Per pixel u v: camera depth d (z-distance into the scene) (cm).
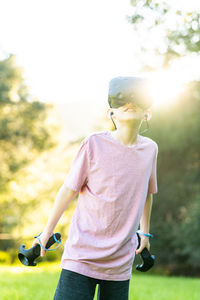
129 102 181
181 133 1570
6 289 551
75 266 184
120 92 181
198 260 1602
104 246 185
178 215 1783
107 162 185
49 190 2266
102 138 188
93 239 187
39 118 2100
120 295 193
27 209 2244
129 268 195
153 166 202
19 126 2047
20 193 2189
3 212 2247
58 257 1989
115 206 185
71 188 188
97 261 186
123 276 192
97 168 186
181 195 1747
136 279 954
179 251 1777
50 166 2309
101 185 186
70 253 188
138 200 190
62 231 2131
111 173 185
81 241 186
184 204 1755
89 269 184
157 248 1775
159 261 1795
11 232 2277
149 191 211
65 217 2092
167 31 1449
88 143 187
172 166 1750
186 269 1773
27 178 2162
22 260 198
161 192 1770
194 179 1717
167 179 1758
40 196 2264
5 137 2006
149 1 1411
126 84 181
